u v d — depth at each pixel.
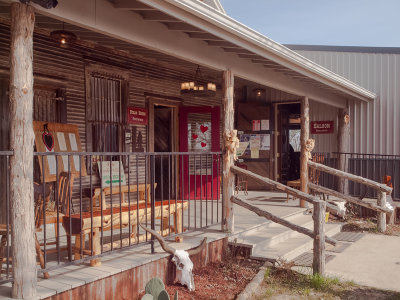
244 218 7.69
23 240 3.41
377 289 5.14
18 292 3.40
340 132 11.98
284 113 13.70
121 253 4.83
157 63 8.74
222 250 6.03
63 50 6.71
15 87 3.39
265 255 5.98
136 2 4.37
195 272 5.39
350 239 8.02
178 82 9.42
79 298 3.82
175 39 5.39
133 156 8.17
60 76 6.68
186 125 9.57
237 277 5.34
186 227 6.51
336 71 12.34
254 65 7.23
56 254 4.87
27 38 3.42
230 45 5.96
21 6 3.38
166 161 10.33
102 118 7.51
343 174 9.16
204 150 9.66
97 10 4.24
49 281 3.80
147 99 8.57
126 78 7.92
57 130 6.42
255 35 5.73
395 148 11.53
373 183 8.81
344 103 12.02
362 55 11.98
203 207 8.65
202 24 4.90
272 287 5.08
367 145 11.89
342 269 6.01
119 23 4.53
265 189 12.44
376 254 6.90
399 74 11.50
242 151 12.68
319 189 9.41
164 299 3.92
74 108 6.94
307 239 7.18
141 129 8.41
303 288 5.09
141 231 6.19
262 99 12.84
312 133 12.62
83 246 4.60
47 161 6.16
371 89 11.85
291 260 6.21
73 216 4.39
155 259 4.68
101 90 7.50
